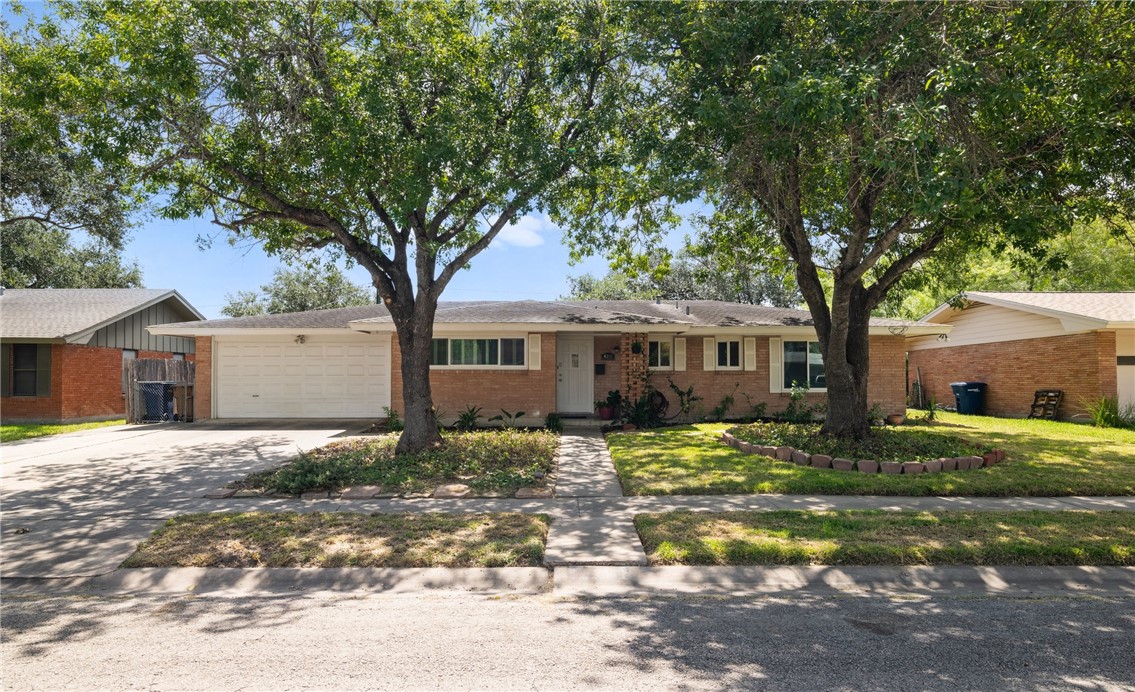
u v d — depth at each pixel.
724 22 8.28
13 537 6.47
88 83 8.37
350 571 5.55
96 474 9.70
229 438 13.78
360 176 9.12
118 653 3.94
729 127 8.23
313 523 6.79
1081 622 4.41
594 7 10.16
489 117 9.71
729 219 12.98
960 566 5.58
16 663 3.79
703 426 15.57
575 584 5.34
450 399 15.91
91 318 19.23
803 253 11.42
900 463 9.16
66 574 5.55
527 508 7.53
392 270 10.80
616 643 4.06
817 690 3.40
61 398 18.23
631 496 8.14
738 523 6.64
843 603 4.83
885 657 3.83
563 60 9.91
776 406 17.31
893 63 7.75
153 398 17.84
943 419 18.16
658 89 10.16
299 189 10.28
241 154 9.49
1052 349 18.00
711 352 17.28
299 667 3.71
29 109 8.77
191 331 17.23
